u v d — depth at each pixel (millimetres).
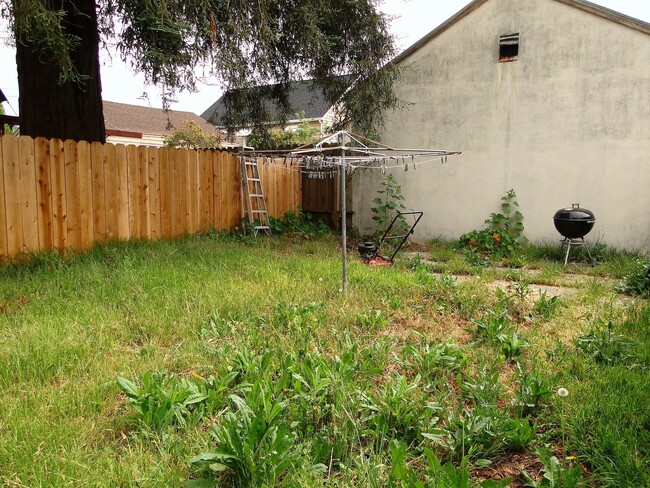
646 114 7152
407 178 9023
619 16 7113
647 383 2631
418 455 2113
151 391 2289
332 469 2012
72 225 5824
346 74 8523
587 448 2072
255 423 1901
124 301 4051
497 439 2137
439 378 2826
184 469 1913
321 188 9914
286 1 7414
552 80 7734
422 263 6480
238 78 6520
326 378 2436
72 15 6148
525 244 8109
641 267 5492
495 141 8258
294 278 5031
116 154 6371
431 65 8633
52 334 3158
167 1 5164
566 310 4379
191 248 6352
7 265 4973
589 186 7629
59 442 2027
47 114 6336
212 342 3303
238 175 8648
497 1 7996
